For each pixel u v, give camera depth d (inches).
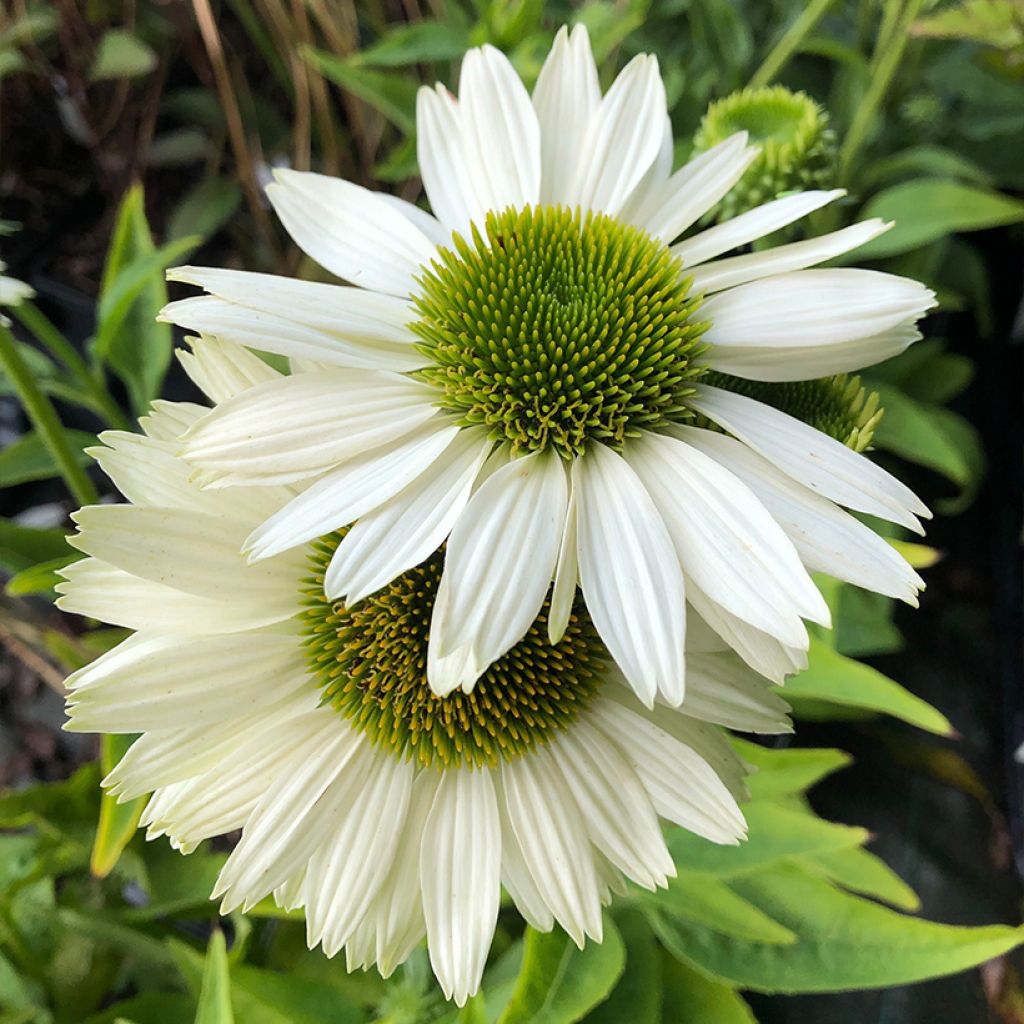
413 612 6.2
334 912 5.9
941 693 13.9
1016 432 15.2
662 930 8.7
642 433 5.6
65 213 15.9
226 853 11.5
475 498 5.2
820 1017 11.7
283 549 5.0
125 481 5.7
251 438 5.2
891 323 5.5
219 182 14.6
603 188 6.2
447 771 6.2
